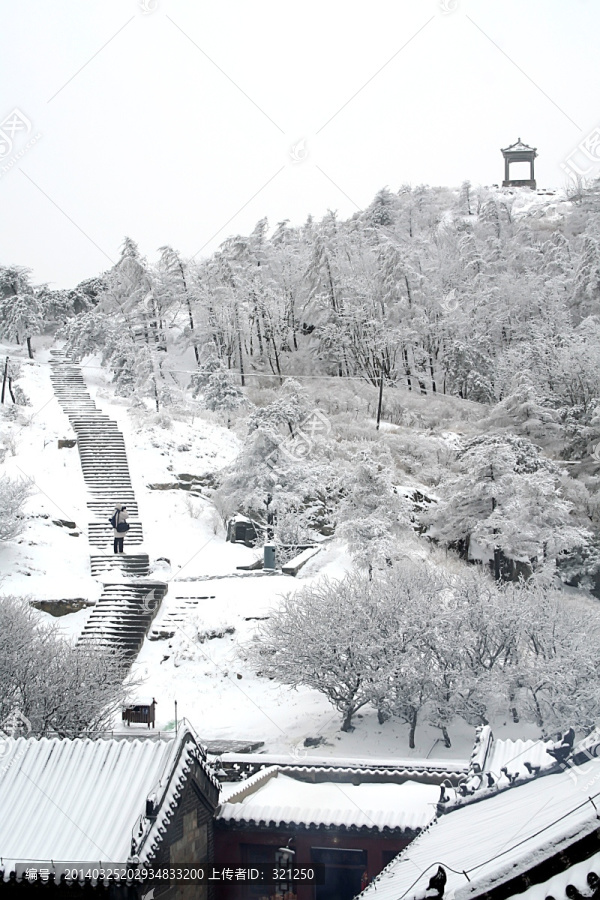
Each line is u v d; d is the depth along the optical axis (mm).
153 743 15977
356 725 26562
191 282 66500
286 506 41844
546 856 5773
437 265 73000
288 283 73062
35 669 22484
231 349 69125
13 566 34500
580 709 24516
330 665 25875
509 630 26203
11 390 51000
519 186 122500
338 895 16953
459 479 42594
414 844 11969
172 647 31125
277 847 17031
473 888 5941
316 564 37281
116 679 24266
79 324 61625
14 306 62031
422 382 67062
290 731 26156
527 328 67625
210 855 16672
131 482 43688
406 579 28547
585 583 42406
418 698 25141
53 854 13609
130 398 54812
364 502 38281
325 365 69438
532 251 76125
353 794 18391
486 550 43781
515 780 12570
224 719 27000
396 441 53000
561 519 41531
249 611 32969
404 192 101438
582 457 50688
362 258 74250
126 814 14383
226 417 55406
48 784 15062
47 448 45250
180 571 37031
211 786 16625
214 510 43500
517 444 45406
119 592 33562
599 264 68312
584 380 55156
